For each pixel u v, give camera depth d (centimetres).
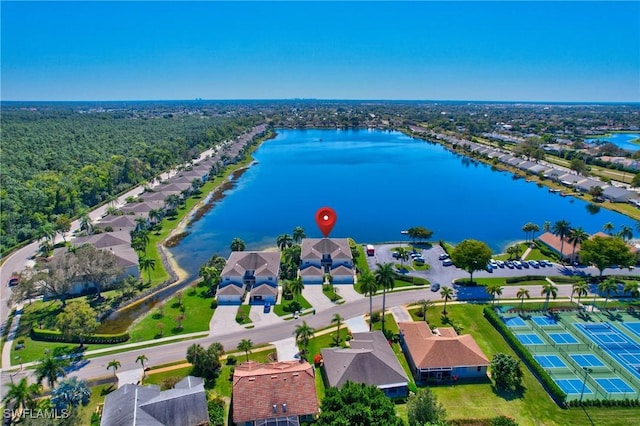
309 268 12231
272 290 10925
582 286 10144
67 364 8219
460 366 7756
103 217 17138
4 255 13975
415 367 7875
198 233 16588
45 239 15075
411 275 12306
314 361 8244
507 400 7206
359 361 7575
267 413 6600
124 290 11275
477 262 11181
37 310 10531
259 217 18600
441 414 6238
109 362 8344
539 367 7781
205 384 7650
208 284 11675
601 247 11481
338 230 16975
